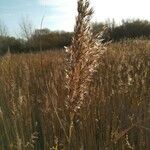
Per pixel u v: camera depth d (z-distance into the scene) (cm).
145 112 319
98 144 302
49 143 320
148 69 438
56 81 328
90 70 171
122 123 317
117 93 379
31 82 516
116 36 2762
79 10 166
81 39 167
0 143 320
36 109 394
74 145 278
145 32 3034
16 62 872
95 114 339
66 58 171
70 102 176
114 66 546
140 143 307
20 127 332
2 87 531
